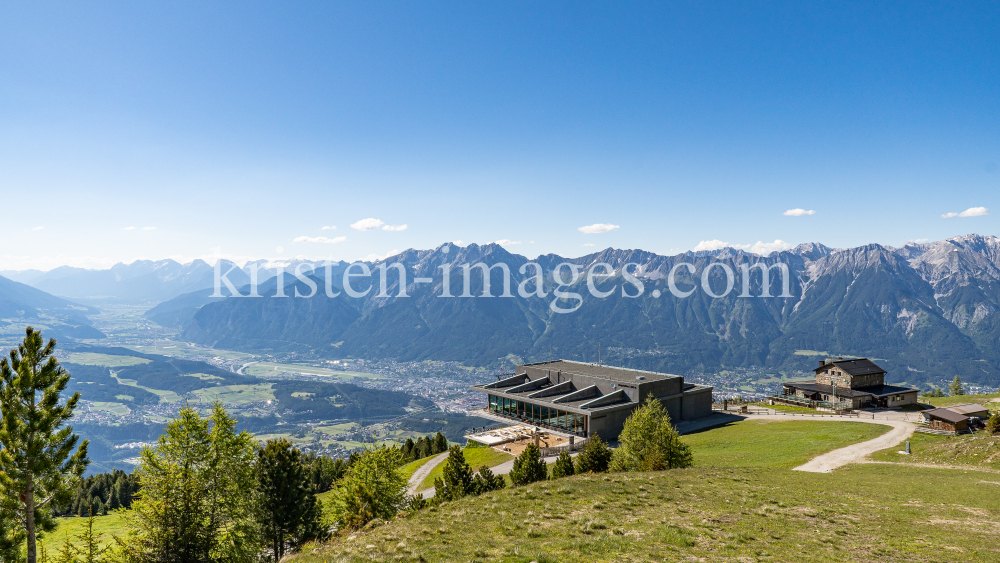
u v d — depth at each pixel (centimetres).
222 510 3534
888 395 8912
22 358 2384
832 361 9694
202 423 3603
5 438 2323
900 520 2628
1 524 2320
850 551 2045
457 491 4266
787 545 2112
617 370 9650
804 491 3334
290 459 3862
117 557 3056
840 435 6419
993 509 2919
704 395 9038
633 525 2403
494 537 2228
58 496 2430
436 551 2022
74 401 2483
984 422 6488
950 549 2103
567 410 8075
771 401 10231
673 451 4678
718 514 2652
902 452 5384
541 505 2844
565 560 1875
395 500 4594
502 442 7894
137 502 3275
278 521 3694
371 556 1998
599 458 4725
